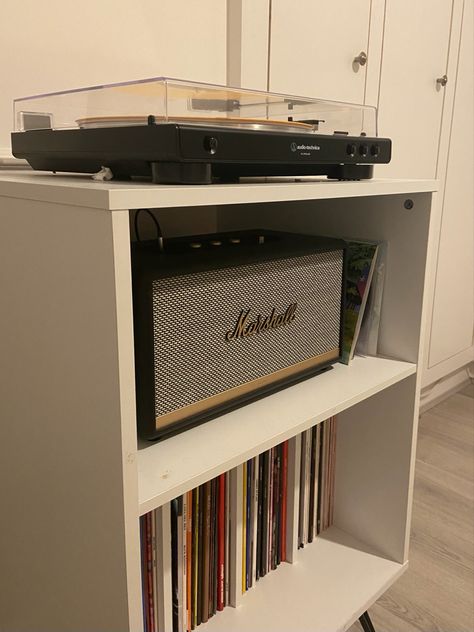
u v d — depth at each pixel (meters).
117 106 0.68
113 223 0.49
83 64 0.92
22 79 0.86
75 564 0.64
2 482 0.76
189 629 0.85
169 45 1.03
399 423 0.97
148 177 0.65
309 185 0.67
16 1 0.83
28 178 0.66
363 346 0.96
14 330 0.66
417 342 0.91
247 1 1.08
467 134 1.79
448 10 1.57
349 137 0.73
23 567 0.75
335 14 1.26
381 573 0.98
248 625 0.87
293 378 0.82
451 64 1.63
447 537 1.38
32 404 0.66
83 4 0.90
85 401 0.57
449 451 1.78
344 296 0.88
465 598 1.20
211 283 0.67
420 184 0.83
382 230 0.91
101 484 0.57
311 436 1.00
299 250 0.78
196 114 0.68
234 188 0.59
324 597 0.93
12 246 0.62
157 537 0.76
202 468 0.62
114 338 0.52
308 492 1.03
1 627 0.83
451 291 1.94
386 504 1.01
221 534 0.87
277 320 0.77
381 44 1.39
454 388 2.22
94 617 0.63
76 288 0.55
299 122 0.76
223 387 0.72
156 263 0.64
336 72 1.29
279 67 1.17
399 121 1.50
